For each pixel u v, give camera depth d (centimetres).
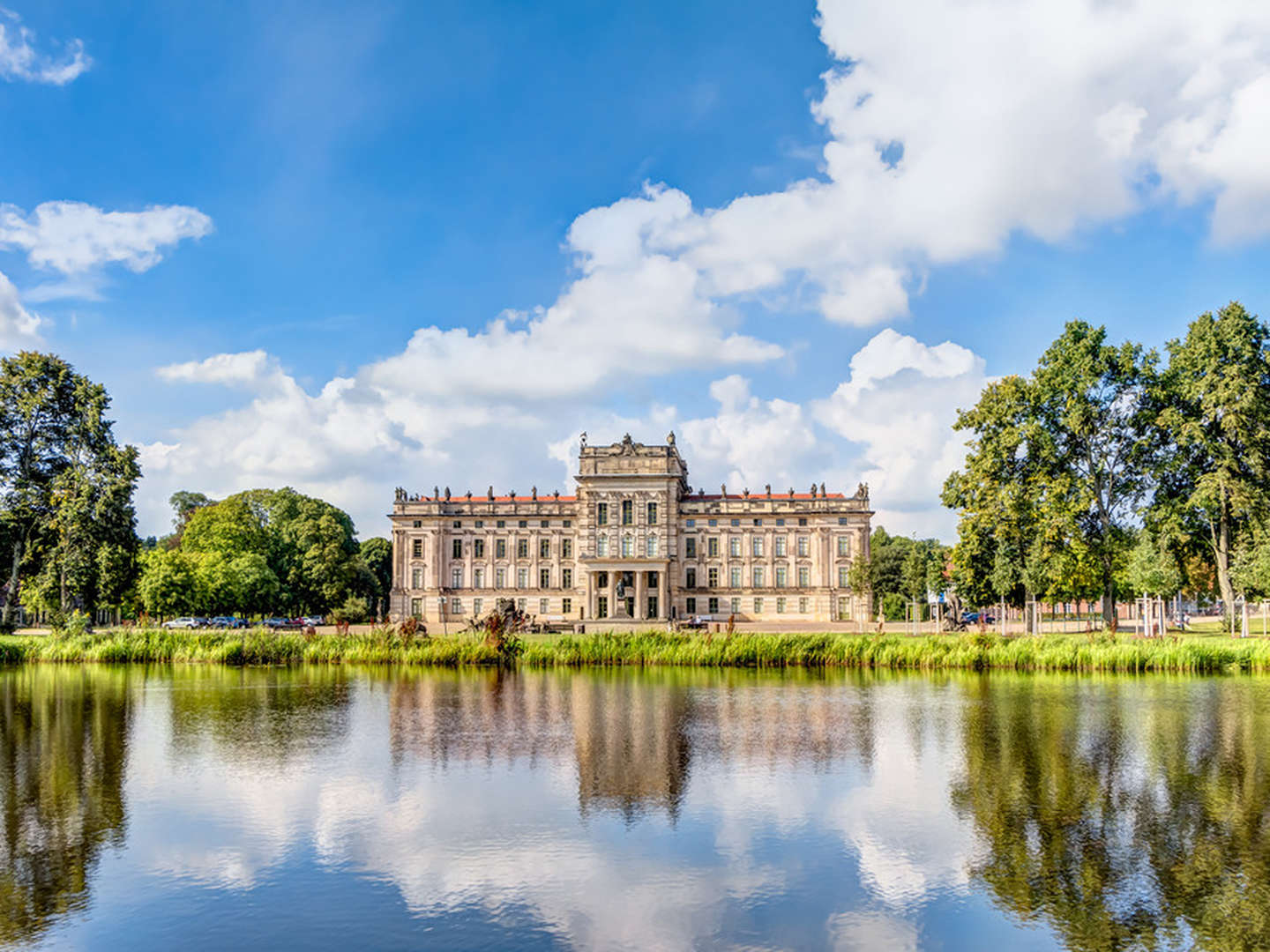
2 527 8088
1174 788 2472
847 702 4216
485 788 2527
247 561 11775
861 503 12862
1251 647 5503
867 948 1502
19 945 1538
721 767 2777
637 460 13050
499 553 13500
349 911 1672
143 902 1720
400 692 4653
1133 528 7950
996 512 7500
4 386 8125
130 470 8225
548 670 5831
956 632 8188
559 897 1731
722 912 1655
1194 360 7188
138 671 5872
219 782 2614
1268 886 1748
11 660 6562
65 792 2503
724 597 12950
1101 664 5497
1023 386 7606
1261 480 7000
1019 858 1920
